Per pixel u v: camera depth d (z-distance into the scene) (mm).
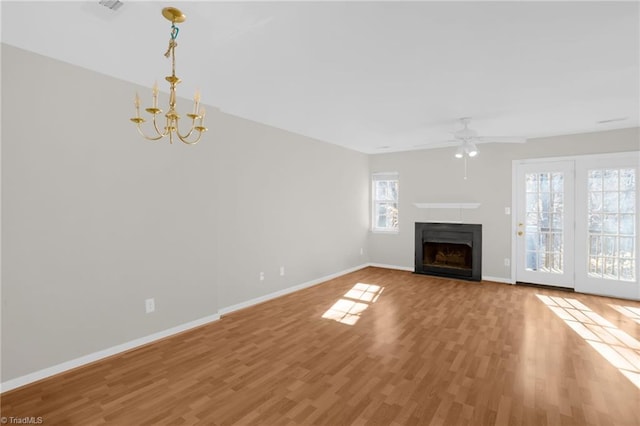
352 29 2158
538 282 5508
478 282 5785
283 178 5051
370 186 7328
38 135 2574
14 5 1893
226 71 2859
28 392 2391
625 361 2826
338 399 2285
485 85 3162
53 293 2656
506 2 1858
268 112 4125
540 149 5445
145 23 2098
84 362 2814
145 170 3266
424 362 2816
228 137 4191
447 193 6305
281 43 2348
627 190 4812
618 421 2037
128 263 3131
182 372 2674
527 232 5594
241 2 1844
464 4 1877
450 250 6406
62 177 2705
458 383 2482
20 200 2488
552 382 2490
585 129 4922
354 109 3955
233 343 3246
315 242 5715
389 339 3309
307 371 2676
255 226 4586
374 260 7266
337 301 4668
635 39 2285
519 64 2697
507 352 3002
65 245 2723
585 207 5113
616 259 4891
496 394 2334
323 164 5891
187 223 3637
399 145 6258
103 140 2953
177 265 3539
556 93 3369
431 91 3322
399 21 2059
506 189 5730
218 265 4047
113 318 3021
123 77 3027
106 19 2055
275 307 4406
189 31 2180
